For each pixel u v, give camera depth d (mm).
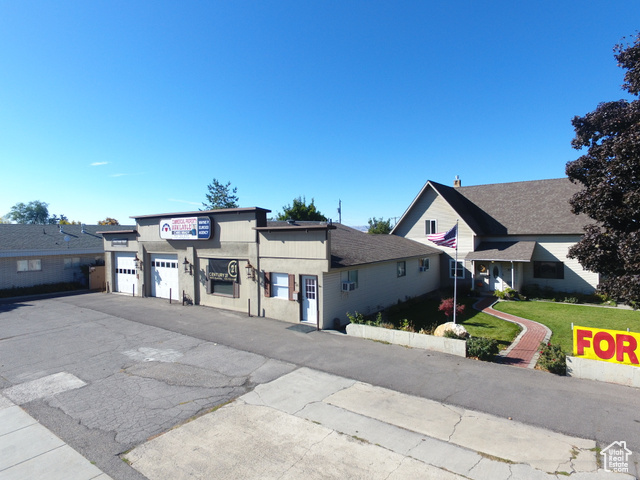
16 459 6281
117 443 6738
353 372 10016
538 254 24703
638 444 6371
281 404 8203
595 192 9750
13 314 17969
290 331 14336
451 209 26469
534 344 12977
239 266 17984
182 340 13227
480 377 9523
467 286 25344
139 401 8414
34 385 9320
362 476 5727
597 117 10273
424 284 24859
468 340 11375
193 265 20016
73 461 6215
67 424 7418
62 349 12234
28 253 24906
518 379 9375
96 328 15039
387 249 21359
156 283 22812
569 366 9570
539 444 6457
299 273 15430
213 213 18844
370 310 18172
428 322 16906
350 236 21906
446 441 6633
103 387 9188
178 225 20312
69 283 26953
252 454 6359
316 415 7691
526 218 26062
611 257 9852
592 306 20250
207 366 10594
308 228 14758
